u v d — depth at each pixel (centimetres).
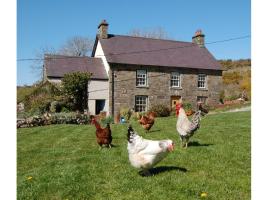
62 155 1068
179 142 1178
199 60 3978
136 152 738
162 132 1499
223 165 834
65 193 660
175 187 669
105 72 3631
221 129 1492
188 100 3819
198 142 1162
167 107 3409
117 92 3531
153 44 3984
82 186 692
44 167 893
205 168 812
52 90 3350
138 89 3609
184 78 3822
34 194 661
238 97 4081
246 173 764
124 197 632
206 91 3909
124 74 3566
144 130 1630
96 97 3500
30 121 2372
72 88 3331
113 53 3647
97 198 634
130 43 3875
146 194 642
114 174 773
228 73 5506
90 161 923
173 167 823
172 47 4034
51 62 3606
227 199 607
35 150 1200
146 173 761
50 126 2092
